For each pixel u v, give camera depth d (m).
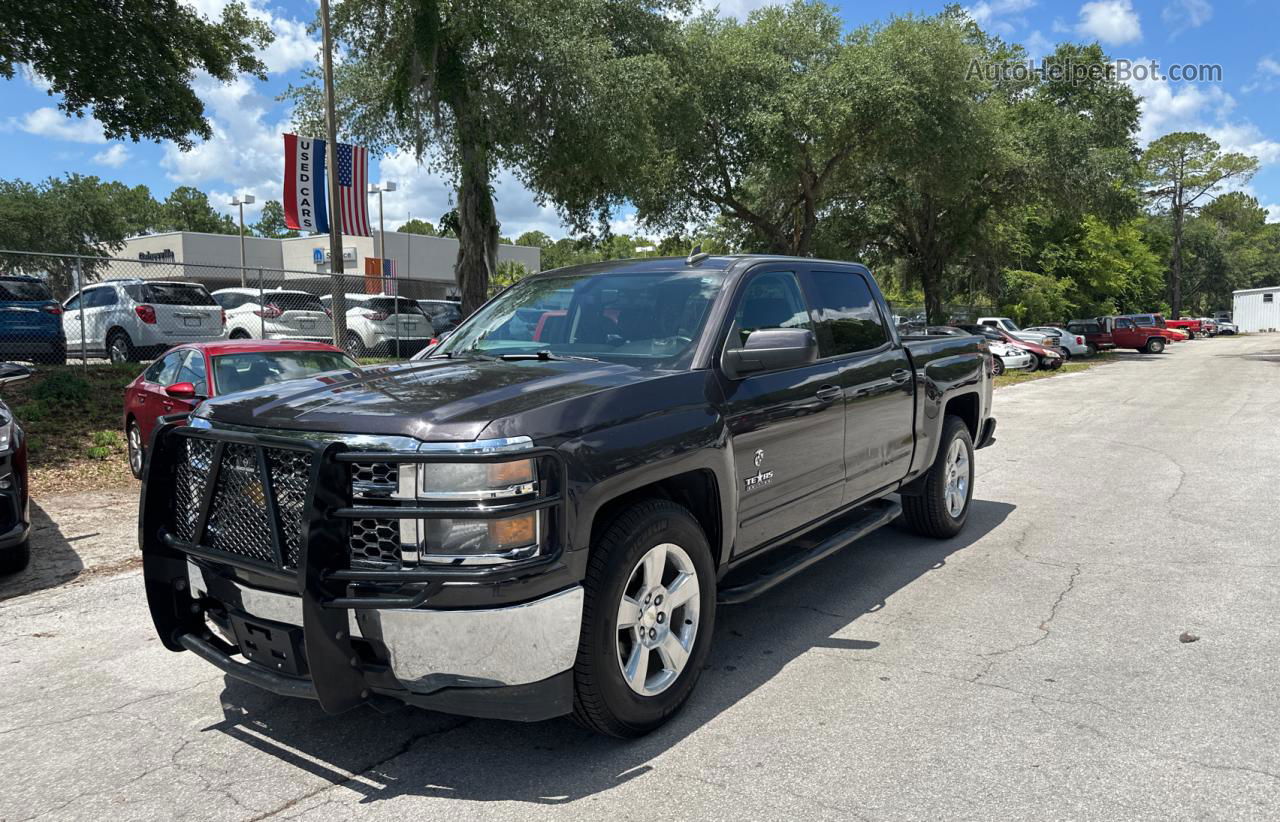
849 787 2.87
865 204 35.66
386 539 2.81
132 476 9.16
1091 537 6.22
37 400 11.90
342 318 17.25
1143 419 13.54
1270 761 2.99
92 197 57.06
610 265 4.65
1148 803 2.74
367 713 3.55
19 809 2.85
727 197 30.12
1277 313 76.62
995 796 2.80
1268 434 11.36
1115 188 35.66
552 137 21.05
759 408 3.90
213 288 51.62
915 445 5.48
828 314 4.83
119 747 3.28
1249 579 5.12
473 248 21.28
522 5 18.84
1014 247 43.56
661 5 24.31
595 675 2.99
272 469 2.93
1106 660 3.93
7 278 14.11
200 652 3.19
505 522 2.76
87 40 16.23
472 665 2.77
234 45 20.48
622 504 3.25
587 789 2.90
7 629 4.62
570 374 3.43
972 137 27.81
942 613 4.62
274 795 2.91
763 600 4.88
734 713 3.46
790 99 25.95
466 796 2.88
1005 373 27.66
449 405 2.95
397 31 20.11
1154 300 76.25
